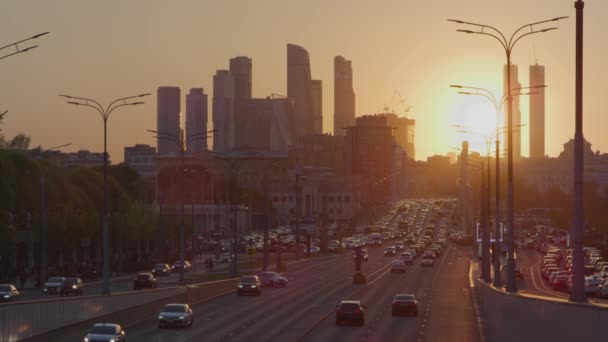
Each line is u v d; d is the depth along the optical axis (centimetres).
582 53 3756
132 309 7962
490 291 7800
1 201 11600
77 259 17000
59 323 6191
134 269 16700
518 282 13862
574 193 3753
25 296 10262
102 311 7169
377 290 12312
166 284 12600
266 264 15825
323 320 8256
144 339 6625
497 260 9988
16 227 13212
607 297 10412
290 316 8625
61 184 16912
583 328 3350
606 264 15688
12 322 5375
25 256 14875
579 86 3759
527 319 4603
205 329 7412
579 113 3759
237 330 7325
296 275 15912
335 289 12550
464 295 11362
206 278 14088
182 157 12050
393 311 8719
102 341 5850
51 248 14862
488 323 7938
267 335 6944
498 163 11006
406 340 6738
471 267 17275
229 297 11162
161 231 19762
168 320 7425
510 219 6788
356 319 7800
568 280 11650
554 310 3847
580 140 3753
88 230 15338
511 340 5341
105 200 8669
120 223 16125
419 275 15550
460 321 8206
